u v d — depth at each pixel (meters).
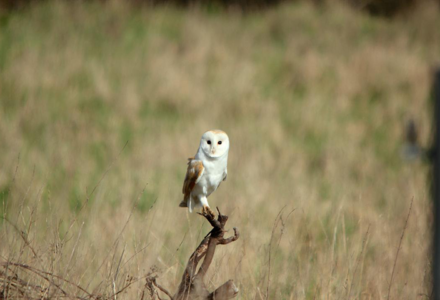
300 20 32.00
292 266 8.78
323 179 16.00
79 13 28.98
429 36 32.00
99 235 8.75
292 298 7.80
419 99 24.02
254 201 12.54
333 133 20.88
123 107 21.41
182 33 29.64
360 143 20.16
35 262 6.98
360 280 7.93
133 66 25.28
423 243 8.88
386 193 14.12
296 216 11.51
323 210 12.35
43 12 28.67
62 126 19.05
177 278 8.02
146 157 16.61
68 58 25.02
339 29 31.55
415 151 4.14
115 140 18.31
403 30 32.53
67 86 22.89
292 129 21.19
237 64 26.55
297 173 16.27
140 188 13.62
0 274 6.38
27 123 19.06
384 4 36.41
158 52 27.03
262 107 22.58
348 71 26.39
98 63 25.41
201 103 22.31
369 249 9.55
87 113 20.97
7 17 28.48
